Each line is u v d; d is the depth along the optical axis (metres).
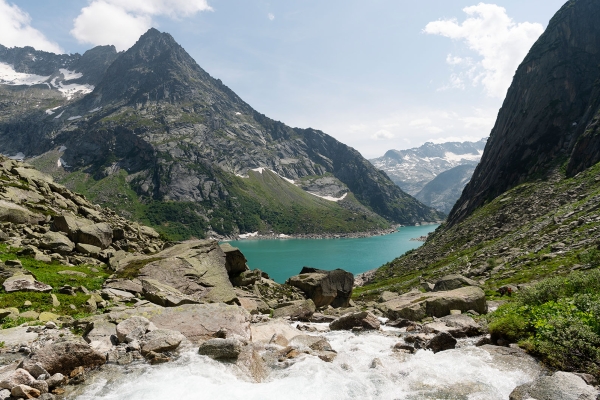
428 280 66.94
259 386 10.75
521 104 142.62
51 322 15.32
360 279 107.69
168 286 23.81
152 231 49.47
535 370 12.33
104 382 10.29
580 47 131.38
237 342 12.40
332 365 13.08
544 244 53.31
